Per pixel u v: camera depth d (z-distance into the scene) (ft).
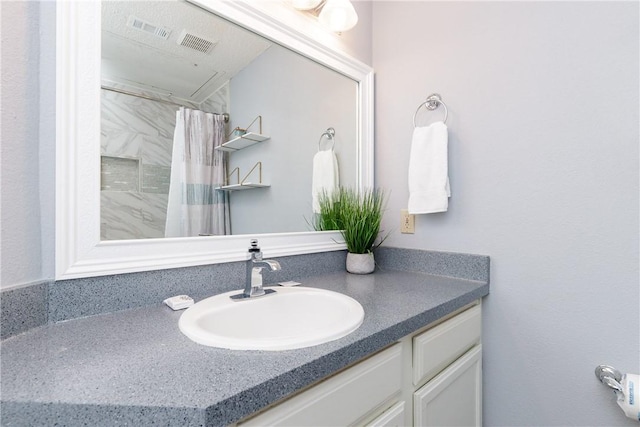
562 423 3.36
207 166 3.41
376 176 5.11
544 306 3.50
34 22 2.22
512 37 3.73
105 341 2.04
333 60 4.56
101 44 2.66
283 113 4.12
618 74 3.06
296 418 1.77
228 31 3.56
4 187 2.02
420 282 3.89
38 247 2.24
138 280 2.74
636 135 2.96
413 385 2.79
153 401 1.37
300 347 1.96
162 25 3.09
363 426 2.26
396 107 4.85
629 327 2.98
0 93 2.00
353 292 3.40
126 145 2.81
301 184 4.31
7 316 2.02
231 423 1.43
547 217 3.48
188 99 3.27
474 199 4.03
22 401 1.38
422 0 4.55
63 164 2.35
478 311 3.82
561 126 3.38
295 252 4.05
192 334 2.08
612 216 3.08
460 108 4.16
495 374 3.84
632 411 2.68
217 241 3.31
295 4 3.94
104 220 2.63
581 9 3.27
